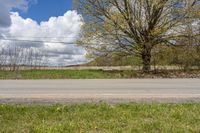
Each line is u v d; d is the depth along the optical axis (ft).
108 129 21.74
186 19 88.84
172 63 91.86
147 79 66.39
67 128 21.74
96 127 22.07
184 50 90.43
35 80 63.31
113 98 36.19
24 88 47.57
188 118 24.61
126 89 45.55
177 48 90.48
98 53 93.40
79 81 60.34
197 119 24.29
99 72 87.10
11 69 99.14
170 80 62.49
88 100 34.78
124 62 93.97
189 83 55.16
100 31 90.27
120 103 32.09
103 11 90.17
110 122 23.56
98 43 92.07
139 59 91.86
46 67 104.78
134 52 90.99
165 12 89.97
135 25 90.07
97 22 91.20
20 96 38.42
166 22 90.07
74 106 29.71
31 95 39.29
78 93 41.04
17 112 27.22
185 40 90.58
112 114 26.09
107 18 90.12
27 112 27.09
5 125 22.80
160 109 28.12
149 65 90.53
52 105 30.86
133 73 84.64
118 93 40.81
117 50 92.12
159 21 90.84
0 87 49.16
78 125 22.56
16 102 33.88
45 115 25.98
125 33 90.89
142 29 90.58
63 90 44.62
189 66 91.76
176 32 90.02
